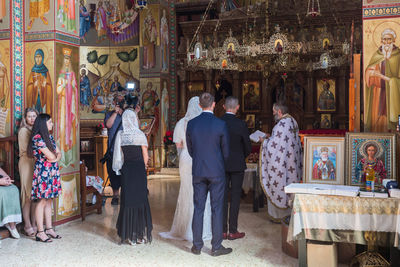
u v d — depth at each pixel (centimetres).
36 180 506
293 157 606
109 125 762
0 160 592
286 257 444
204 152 446
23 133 548
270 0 1274
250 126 1462
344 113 1378
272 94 1466
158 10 1389
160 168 1359
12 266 417
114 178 763
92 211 705
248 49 936
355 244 420
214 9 1483
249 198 773
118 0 1402
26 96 602
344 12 1354
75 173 621
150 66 1395
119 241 512
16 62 595
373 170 394
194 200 457
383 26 460
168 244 498
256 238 523
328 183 436
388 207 368
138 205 497
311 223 389
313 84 1410
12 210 521
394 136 411
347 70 1379
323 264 386
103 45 1401
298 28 1412
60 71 600
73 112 624
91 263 427
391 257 369
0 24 592
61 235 543
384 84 461
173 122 1493
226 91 1511
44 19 591
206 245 493
